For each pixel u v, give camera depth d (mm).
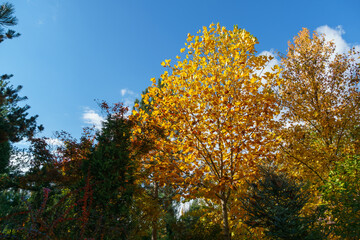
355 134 9852
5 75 11539
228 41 8555
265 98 7629
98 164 7566
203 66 8633
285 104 10938
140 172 9742
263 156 7848
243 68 8055
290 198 6352
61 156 10391
